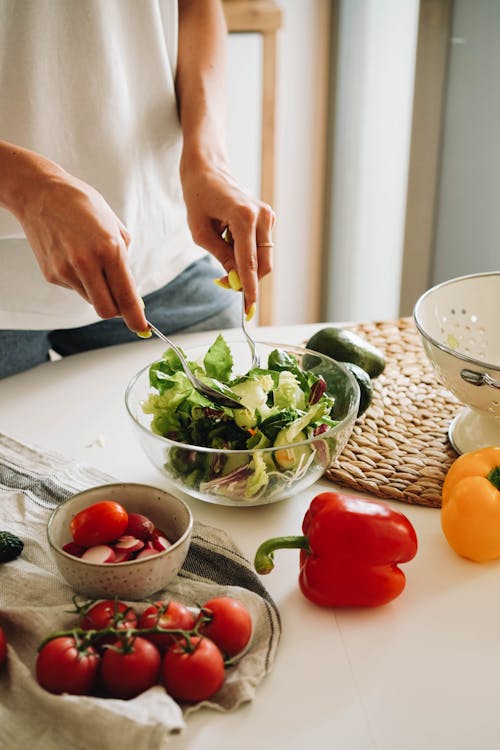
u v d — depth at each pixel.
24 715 0.61
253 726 0.62
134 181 1.12
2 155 0.79
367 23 2.10
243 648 0.68
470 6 1.77
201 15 1.20
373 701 0.65
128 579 0.70
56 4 0.95
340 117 2.32
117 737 0.58
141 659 0.62
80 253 0.75
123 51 1.05
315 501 0.77
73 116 1.03
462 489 0.79
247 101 2.18
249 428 0.84
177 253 1.27
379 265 2.33
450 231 2.03
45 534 0.83
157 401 0.88
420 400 1.09
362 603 0.73
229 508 0.89
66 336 1.34
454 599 0.76
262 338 1.29
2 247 1.07
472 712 0.64
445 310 1.03
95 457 0.99
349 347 1.07
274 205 2.27
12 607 0.70
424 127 1.93
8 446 0.98
